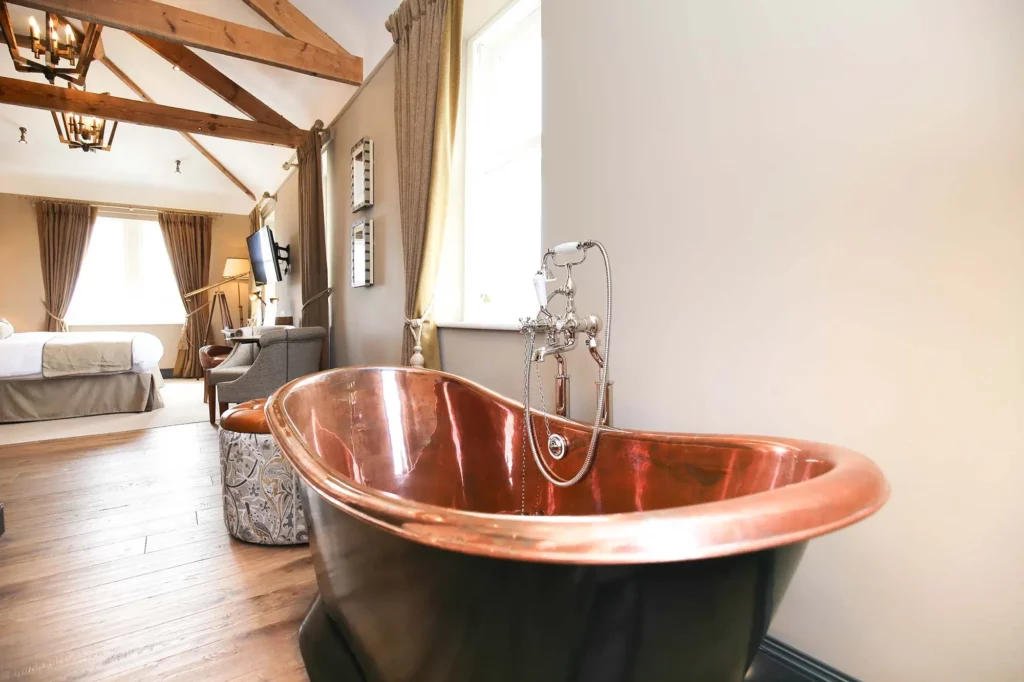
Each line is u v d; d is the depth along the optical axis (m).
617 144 1.50
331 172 4.30
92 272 7.00
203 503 2.31
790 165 1.09
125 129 6.45
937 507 0.89
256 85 4.82
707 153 1.26
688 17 1.30
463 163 2.61
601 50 1.55
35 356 4.07
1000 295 0.82
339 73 3.41
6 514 2.16
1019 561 0.81
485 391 1.62
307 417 1.40
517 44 2.45
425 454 1.72
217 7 3.91
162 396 5.14
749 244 1.17
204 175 7.43
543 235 1.78
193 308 7.41
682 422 1.33
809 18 1.06
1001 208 0.82
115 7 2.79
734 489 0.99
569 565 0.54
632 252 1.46
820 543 1.05
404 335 2.59
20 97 3.98
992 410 0.83
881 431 0.96
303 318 4.53
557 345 1.33
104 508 2.23
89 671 1.19
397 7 2.98
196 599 1.50
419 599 0.66
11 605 1.46
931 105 0.89
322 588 1.03
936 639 0.90
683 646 0.59
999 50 0.81
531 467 1.46
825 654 1.05
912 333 0.92
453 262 2.61
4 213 6.44
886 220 0.95
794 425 1.09
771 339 1.13
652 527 0.49
